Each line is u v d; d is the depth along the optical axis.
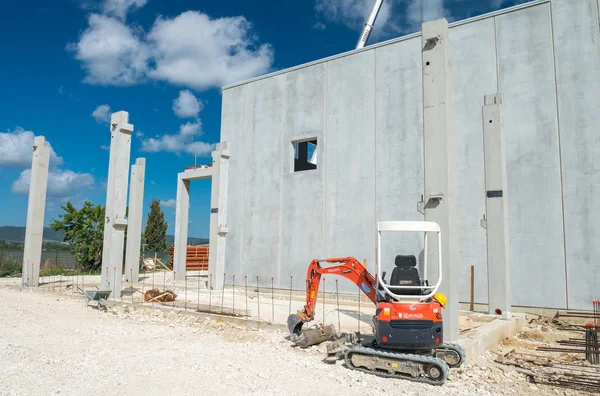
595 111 15.20
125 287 22.36
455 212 11.27
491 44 17.16
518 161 16.30
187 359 9.30
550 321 14.91
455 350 9.17
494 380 8.57
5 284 23.62
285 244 21.55
